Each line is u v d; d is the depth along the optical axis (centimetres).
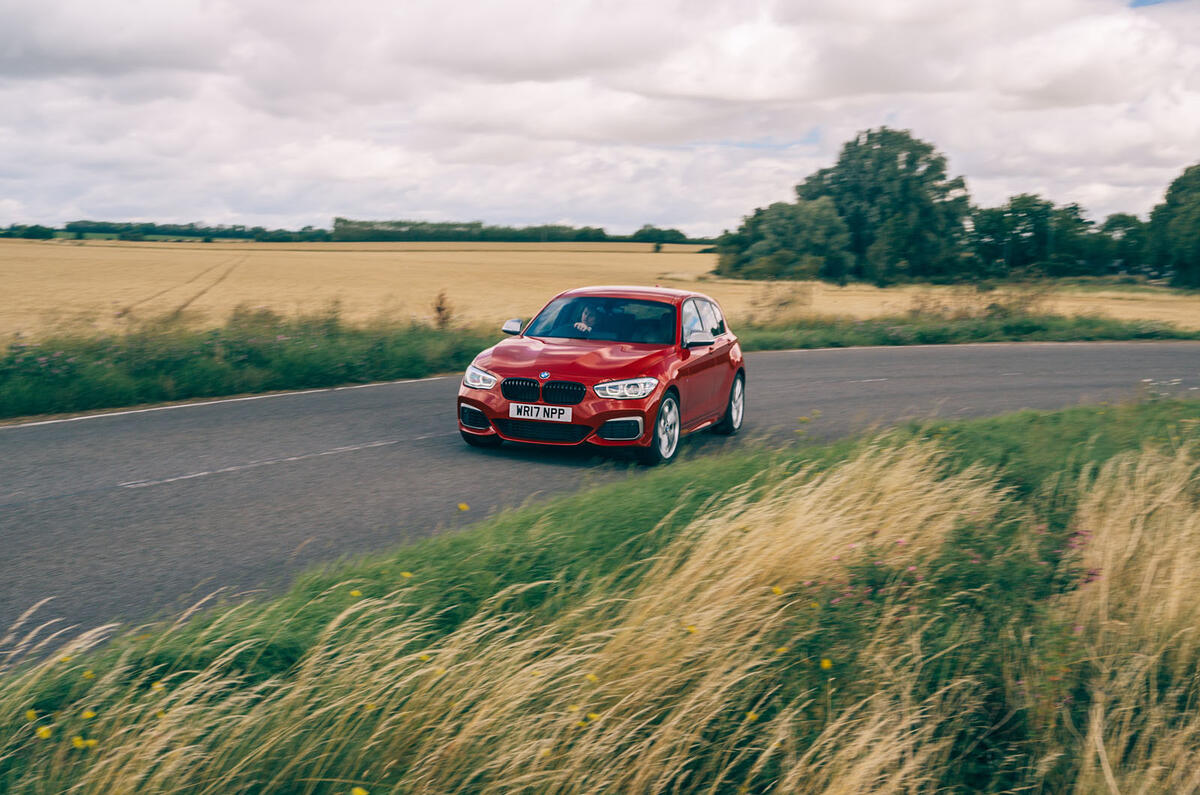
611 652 388
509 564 494
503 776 321
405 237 18788
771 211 9231
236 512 661
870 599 476
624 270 10425
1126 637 457
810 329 2759
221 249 14288
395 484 763
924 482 645
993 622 474
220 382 1302
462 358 1722
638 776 331
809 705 389
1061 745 387
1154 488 669
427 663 365
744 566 462
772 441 1021
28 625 444
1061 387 1588
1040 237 10838
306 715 339
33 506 665
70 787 297
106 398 1166
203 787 308
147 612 464
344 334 1772
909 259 9569
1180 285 9506
